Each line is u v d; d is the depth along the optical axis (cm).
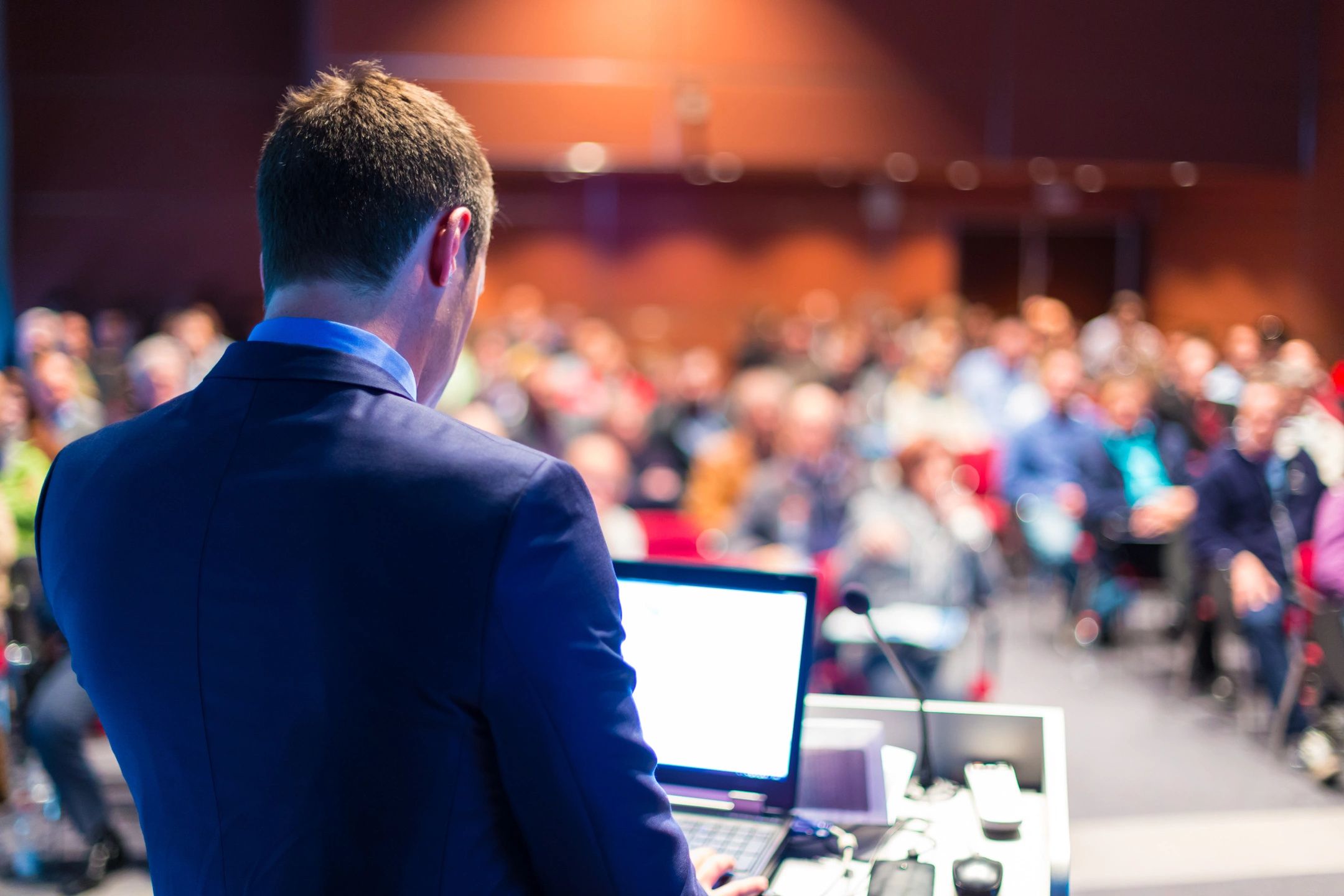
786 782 131
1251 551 430
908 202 1039
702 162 603
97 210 731
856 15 601
